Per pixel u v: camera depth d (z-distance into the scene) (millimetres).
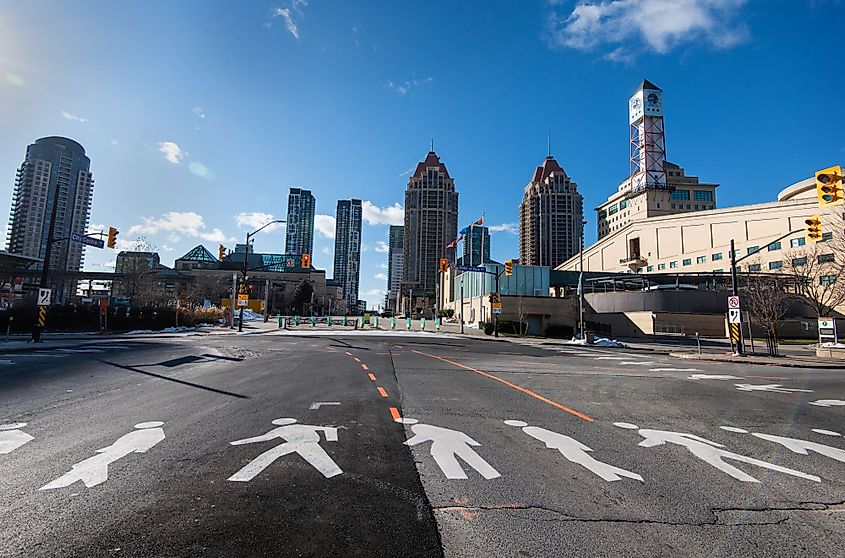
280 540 3604
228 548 3469
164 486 4691
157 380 11875
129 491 4551
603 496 4684
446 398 10281
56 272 67625
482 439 6852
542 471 5434
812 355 29328
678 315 59750
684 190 152375
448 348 28047
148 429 6980
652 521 4113
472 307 70562
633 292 64062
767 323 28844
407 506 4324
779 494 4828
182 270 137625
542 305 57750
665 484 5070
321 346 26062
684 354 28234
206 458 5625
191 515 4023
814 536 3865
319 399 9719
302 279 143875
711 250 86938
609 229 149125
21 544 3479
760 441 7098
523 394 11148
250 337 33938
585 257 121125
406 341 34219
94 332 34281
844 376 17609
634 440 6984
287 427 7223
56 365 14266
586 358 23891
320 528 3824
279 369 14820
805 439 7285
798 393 12562
